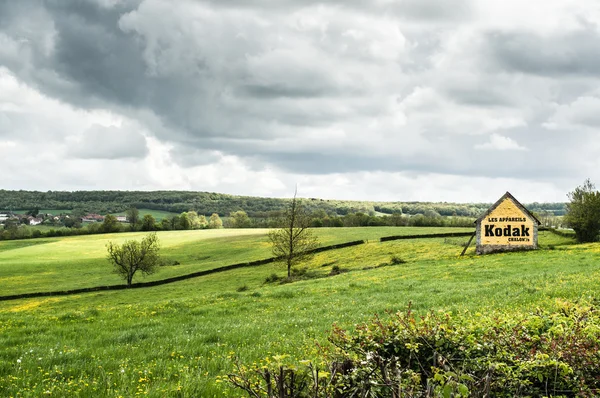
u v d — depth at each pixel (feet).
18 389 37.29
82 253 473.67
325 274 229.66
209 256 400.26
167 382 38.14
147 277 328.29
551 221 492.13
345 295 113.19
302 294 121.19
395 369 20.63
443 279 133.69
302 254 259.19
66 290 287.69
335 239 377.30
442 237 328.08
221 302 111.86
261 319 79.30
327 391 19.19
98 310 106.63
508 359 25.25
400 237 335.06
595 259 153.99
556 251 211.41
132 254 309.01
